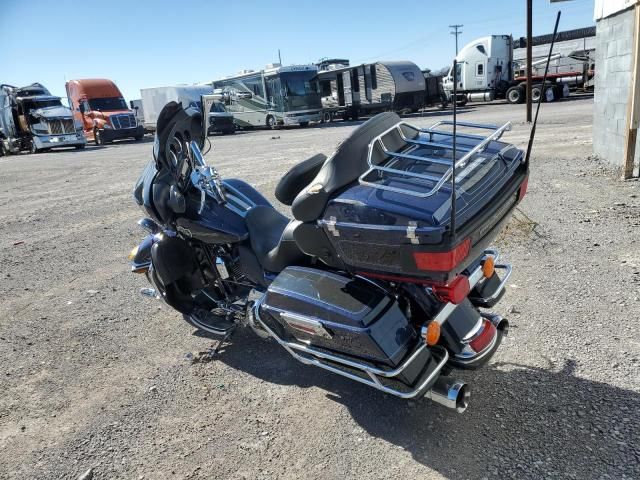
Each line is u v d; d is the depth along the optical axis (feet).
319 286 9.00
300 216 8.86
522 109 71.82
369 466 8.53
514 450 8.47
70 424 10.39
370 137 8.91
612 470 7.82
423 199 7.80
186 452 9.29
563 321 12.01
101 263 20.52
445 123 10.46
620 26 25.52
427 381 8.14
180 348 13.11
